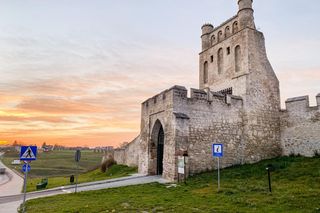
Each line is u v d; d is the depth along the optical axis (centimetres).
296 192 1209
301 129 2359
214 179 1756
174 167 1962
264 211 970
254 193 1269
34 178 4331
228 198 1198
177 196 1331
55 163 8050
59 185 2398
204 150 2142
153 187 1653
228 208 1038
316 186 1323
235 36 2591
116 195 1448
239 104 2391
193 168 2061
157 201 1229
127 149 3803
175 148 1984
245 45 2467
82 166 7106
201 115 2194
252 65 2445
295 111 2427
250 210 994
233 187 1443
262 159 2355
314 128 2267
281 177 1619
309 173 1605
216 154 1484
